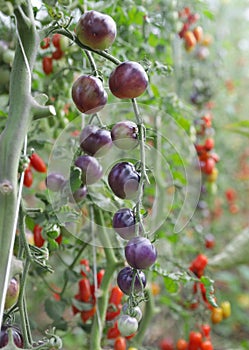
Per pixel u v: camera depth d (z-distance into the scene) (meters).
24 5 0.57
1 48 0.77
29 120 0.56
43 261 0.66
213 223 2.05
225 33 2.12
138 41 1.03
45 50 0.93
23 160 0.57
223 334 1.84
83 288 0.94
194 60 1.56
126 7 0.97
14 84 0.57
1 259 0.55
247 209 2.38
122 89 0.59
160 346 1.36
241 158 2.38
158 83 1.22
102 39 0.60
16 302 0.63
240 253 1.25
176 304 1.23
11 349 0.58
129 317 0.61
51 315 0.95
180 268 1.05
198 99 1.54
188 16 1.25
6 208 0.55
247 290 2.26
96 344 0.89
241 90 2.52
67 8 0.82
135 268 0.59
